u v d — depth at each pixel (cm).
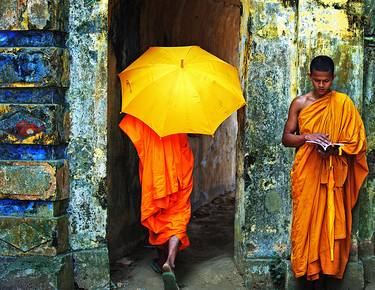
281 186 495
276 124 493
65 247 495
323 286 479
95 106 492
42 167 478
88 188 497
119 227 584
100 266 496
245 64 499
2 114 482
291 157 493
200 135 790
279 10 488
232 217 761
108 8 523
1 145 488
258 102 492
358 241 500
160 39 690
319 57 436
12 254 488
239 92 489
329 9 485
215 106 476
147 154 495
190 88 475
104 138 494
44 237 482
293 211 457
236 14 932
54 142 479
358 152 443
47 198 479
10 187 482
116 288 507
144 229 651
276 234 498
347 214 459
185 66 489
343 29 485
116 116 576
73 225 500
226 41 930
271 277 494
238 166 519
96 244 500
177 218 499
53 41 481
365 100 502
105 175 496
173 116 470
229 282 511
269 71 491
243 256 501
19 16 477
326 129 441
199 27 806
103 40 489
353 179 462
